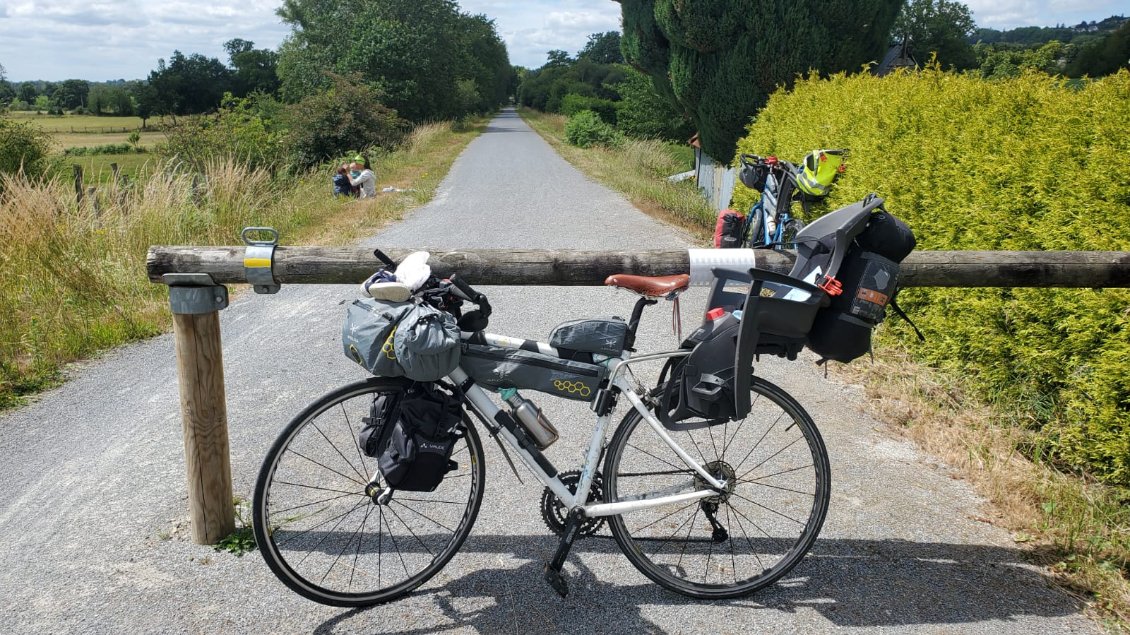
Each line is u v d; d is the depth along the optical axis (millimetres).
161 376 5520
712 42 13586
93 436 4461
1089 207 4109
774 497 3641
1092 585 3062
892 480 3943
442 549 3066
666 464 3084
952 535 3434
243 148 19891
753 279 2650
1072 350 4270
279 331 6562
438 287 2783
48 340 6035
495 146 34531
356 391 2768
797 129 9148
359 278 3047
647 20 15602
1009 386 4797
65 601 2916
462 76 73062
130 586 3008
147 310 7039
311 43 56625
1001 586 3074
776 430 3855
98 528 3422
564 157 28156
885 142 6488
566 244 10672
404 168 22609
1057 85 5031
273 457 2701
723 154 14727
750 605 2957
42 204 8000
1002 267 3293
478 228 11914
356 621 2836
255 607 2895
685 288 2834
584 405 4840
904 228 2797
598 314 6992
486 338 2889
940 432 4461
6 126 19734
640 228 12047
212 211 10664
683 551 3238
